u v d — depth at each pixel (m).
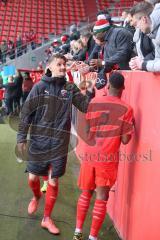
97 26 3.76
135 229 2.90
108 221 3.72
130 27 3.83
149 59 2.99
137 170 2.91
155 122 2.56
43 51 15.62
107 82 3.64
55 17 19.61
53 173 3.32
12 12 19.45
